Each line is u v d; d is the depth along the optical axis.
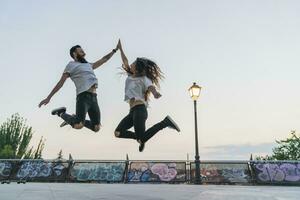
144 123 4.18
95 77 4.37
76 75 4.30
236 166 15.84
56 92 4.31
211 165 15.85
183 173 15.75
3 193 5.81
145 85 4.23
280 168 15.71
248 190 8.42
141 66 4.32
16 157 44.38
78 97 4.27
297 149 39.28
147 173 15.81
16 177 15.72
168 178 15.65
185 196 5.90
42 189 7.44
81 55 4.52
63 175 15.80
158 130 4.18
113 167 16.05
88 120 4.48
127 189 8.38
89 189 8.10
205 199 5.31
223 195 6.18
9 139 46.09
